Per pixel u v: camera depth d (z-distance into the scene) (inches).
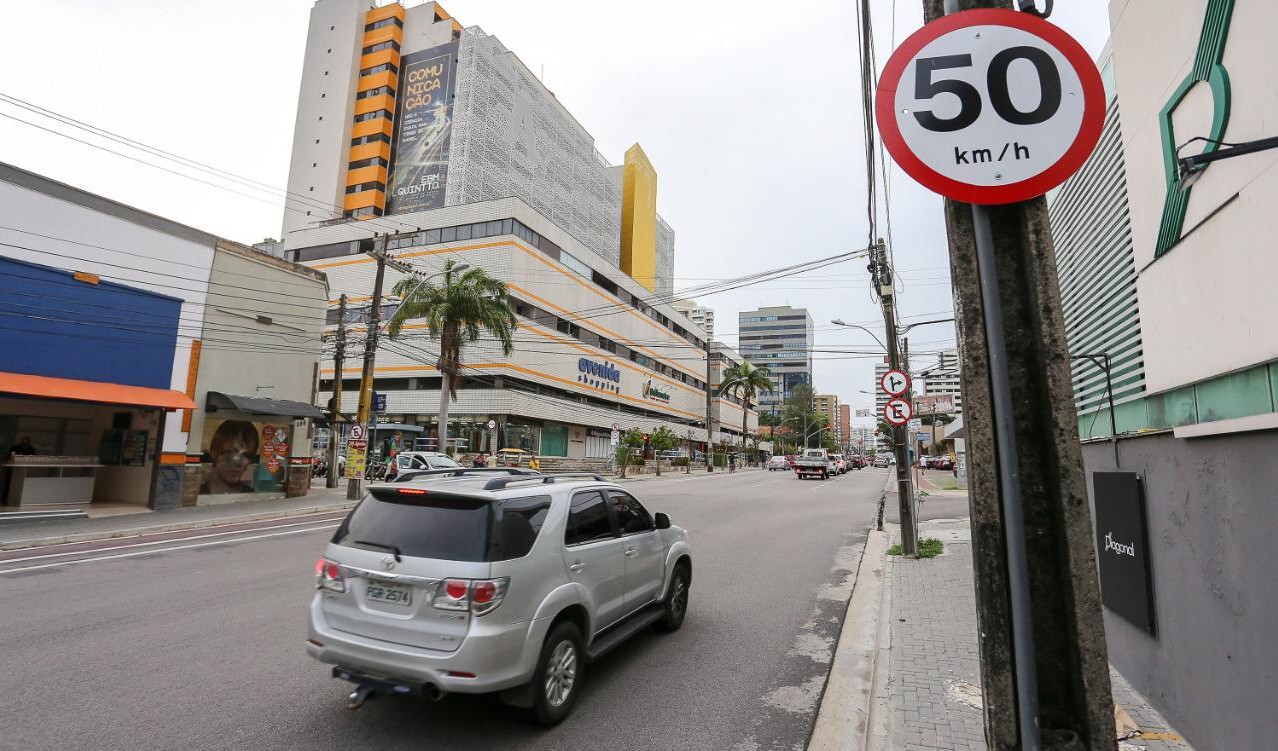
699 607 291.0
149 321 671.1
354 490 846.5
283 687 187.0
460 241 1552.7
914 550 402.3
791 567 388.5
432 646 149.7
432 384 1553.9
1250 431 119.0
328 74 2416.3
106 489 706.2
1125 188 201.6
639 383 2174.0
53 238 592.4
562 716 169.2
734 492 1027.9
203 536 515.8
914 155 95.0
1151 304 175.3
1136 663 180.2
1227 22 131.0
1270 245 117.3
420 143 2263.8
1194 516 144.1
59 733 155.9
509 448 1439.5
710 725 169.0
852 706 182.1
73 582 329.4
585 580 183.8
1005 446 88.2
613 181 2763.3
